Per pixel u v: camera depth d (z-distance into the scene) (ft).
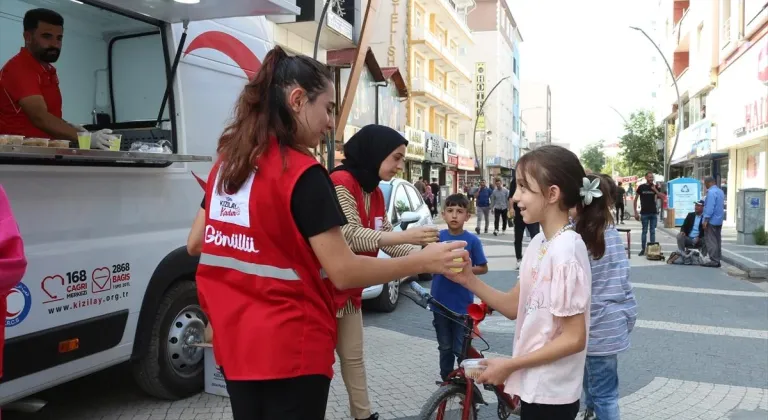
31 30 12.72
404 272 6.48
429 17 118.73
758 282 32.78
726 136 66.08
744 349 19.95
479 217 65.00
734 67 63.05
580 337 7.18
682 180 68.59
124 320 12.67
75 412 14.01
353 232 9.30
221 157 6.49
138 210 13.08
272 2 12.83
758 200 48.70
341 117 55.77
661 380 16.93
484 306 10.28
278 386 6.22
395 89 78.89
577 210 8.82
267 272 6.14
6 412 13.85
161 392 14.19
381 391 15.69
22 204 10.59
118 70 14.99
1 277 6.09
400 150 11.28
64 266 11.28
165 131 14.20
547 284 7.35
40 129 12.26
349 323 11.53
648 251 42.16
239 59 16.46
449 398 10.57
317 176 6.15
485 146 178.40
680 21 95.81
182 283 14.58
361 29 56.49
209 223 6.48
